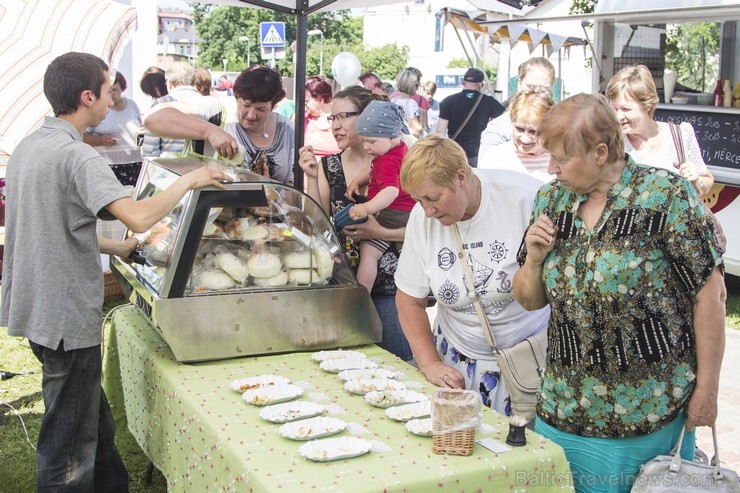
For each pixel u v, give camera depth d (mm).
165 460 2984
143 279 3381
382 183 3428
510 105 3900
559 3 7098
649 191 2262
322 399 2693
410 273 3016
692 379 2365
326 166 3742
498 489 2203
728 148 6762
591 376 2387
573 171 2258
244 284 3115
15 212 3039
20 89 4473
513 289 2652
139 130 7254
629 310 2305
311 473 2127
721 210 6797
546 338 2859
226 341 3057
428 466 2180
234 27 38656
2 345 6113
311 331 3193
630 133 3959
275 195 3193
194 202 3035
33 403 5008
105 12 5152
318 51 37344
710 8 5621
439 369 2875
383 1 4184
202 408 2600
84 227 3018
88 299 3047
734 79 6879
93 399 3117
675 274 2299
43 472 3084
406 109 9758
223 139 3895
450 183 2602
